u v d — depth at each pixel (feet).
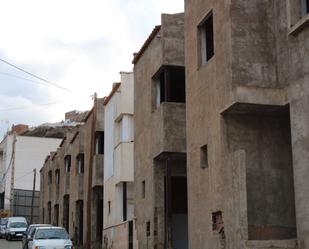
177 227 72.43
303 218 39.24
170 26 66.54
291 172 47.96
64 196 140.97
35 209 235.81
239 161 43.24
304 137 40.14
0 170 247.50
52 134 255.29
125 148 86.84
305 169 39.63
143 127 73.46
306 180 39.37
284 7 45.91
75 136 127.65
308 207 38.81
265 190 47.01
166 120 64.03
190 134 55.42
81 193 119.75
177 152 63.46
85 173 117.08
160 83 70.44
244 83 45.57
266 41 46.88
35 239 76.33
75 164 126.21
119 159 87.56
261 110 46.88
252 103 44.96
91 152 94.22
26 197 236.22
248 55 46.24
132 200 87.30
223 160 47.01
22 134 257.75
